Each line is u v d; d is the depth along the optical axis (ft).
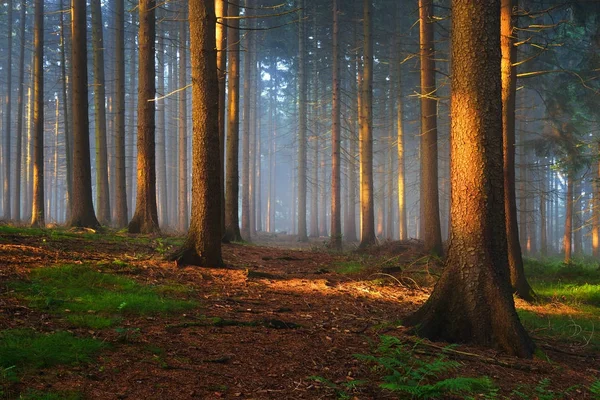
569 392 21.16
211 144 39.04
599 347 29.71
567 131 94.27
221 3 66.54
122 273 32.68
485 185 26.78
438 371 20.71
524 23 77.71
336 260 54.70
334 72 96.17
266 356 20.43
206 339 21.68
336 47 97.14
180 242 51.67
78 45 61.93
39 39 77.92
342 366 20.29
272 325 24.62
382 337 22.48
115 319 22.58
